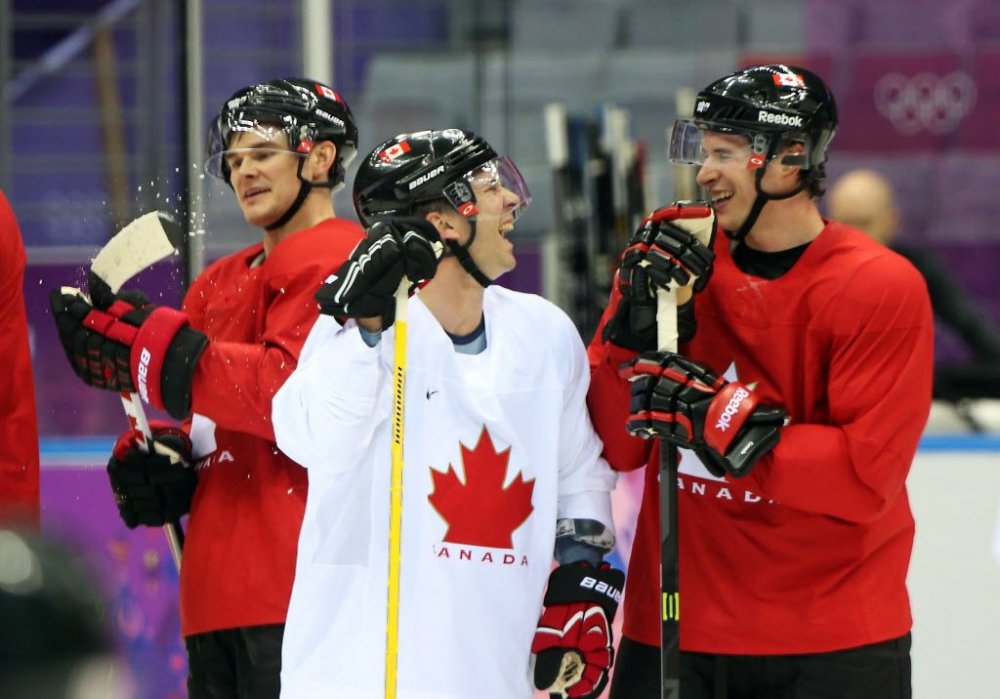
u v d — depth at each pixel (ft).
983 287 78.18
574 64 75.66
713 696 32.19
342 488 29.55
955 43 81.35
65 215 63.62
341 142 36.52
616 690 33.65
